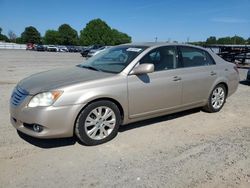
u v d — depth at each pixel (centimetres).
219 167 377
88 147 428
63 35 10356
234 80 662
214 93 621
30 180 335
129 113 468
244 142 466
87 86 416
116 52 531
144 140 462
